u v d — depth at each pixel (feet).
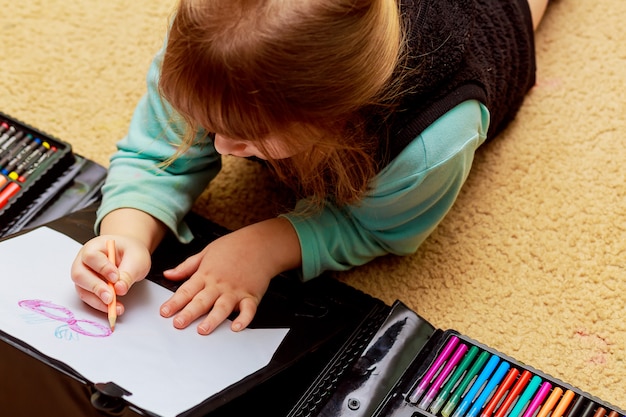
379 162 2.60
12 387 2.27
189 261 2.64
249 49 2.05
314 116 2.18
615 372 2.79
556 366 2.81
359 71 2.18
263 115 2.13
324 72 2.11
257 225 2.77
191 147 2.80
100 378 2.12
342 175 2.57
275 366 2.37
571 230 3.12
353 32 2.12
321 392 2.39
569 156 3.32
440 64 2.54
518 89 3.18
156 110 2.82
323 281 2.83
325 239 2.81
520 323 2.91
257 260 2.67
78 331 2.27
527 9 3.12
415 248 2.98
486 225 3.15
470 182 3.27
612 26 3.68
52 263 2.46
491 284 3.01
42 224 2.66
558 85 3.52
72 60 3.56
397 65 2.42
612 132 3.38
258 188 3.25
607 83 3.51
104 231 2.66
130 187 2.74
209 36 2.07
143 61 3.59
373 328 2.60
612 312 2.92
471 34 2.76
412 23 2.50
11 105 3.41
